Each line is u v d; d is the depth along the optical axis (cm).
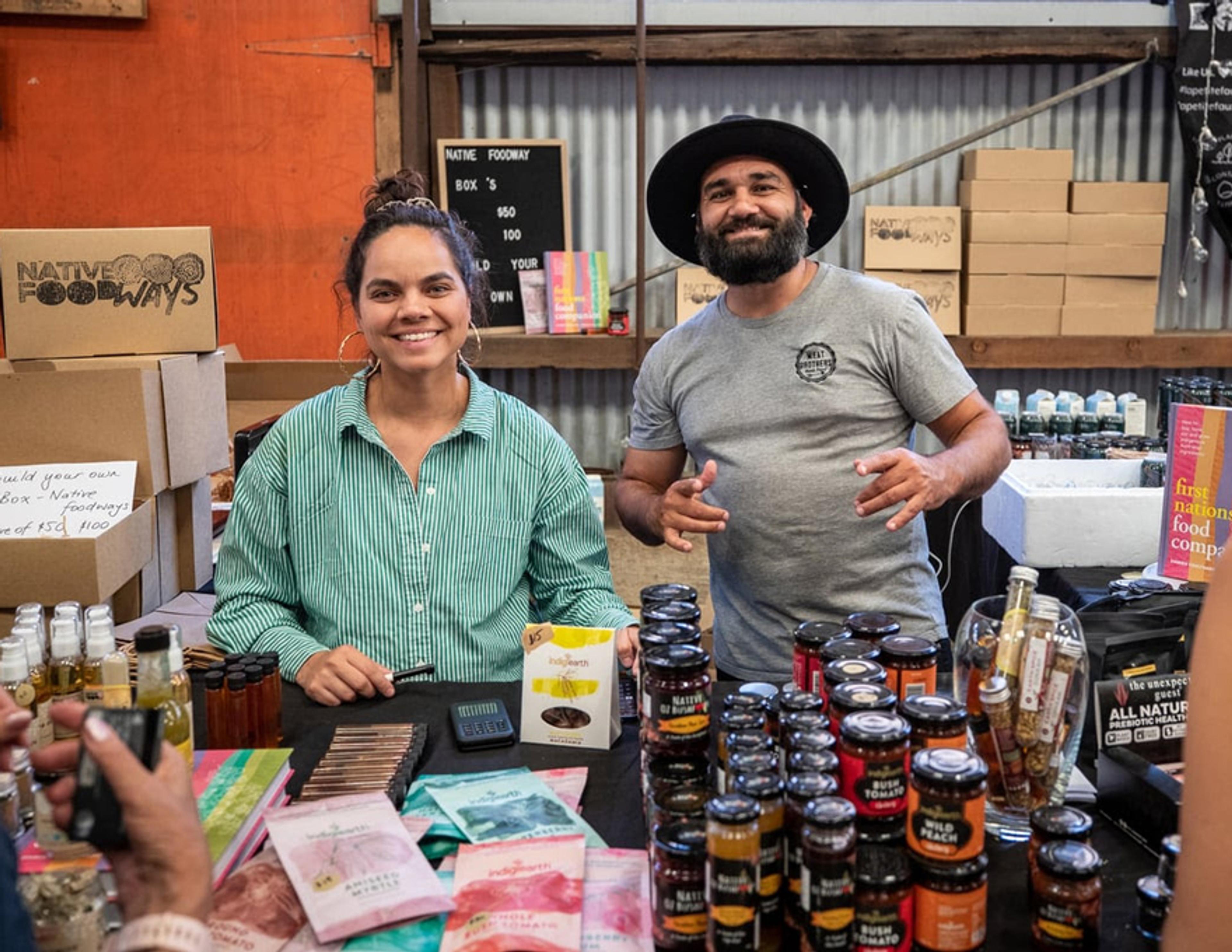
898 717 119
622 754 164
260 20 447
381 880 123
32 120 449
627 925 118
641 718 148
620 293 485
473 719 172
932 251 454
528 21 452
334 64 450
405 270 193
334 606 202
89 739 82
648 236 479
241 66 450
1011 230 451
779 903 113
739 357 224
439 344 197
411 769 155
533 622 222
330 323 464
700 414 227
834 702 125
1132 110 472
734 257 212
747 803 108
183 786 87
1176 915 84
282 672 192
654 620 149
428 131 463
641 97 428
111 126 451
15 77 446
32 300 252
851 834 108
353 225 459
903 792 116
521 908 119
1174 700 150
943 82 470
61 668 155
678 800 123
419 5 449
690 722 134
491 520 204
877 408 218
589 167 475
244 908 119
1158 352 457
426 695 186
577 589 212
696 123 473
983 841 113
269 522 205
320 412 206
